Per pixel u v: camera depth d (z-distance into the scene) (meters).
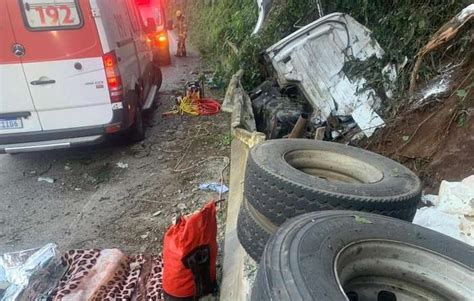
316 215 2.02
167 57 12.91
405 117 4.61
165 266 2.87
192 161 5.69
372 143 4.74
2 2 4.75
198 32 17.19
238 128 4.75
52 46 4.98
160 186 5.02
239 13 11.05
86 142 5.37
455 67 4.55
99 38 5.07
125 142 6.40
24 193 4.99
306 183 2.42
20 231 4.21
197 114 7.71
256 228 2.63
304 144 3.13
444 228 2.84
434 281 1.86
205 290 2.94
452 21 4.59
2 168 5.71
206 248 2.87
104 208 4.58
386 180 2.66
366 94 5.22
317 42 5.52
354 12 6.54
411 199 2.48
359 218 2.01
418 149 4.22
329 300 1.46
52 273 3.24
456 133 3.98
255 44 7.65
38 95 5.11
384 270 1.89
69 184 5.20
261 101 5.96
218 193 4.73
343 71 5.43
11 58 4.93
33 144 5.29
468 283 1.79
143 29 8.05
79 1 4.89
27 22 4.86
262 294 1.60
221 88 9.59
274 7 8.04
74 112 5.26
